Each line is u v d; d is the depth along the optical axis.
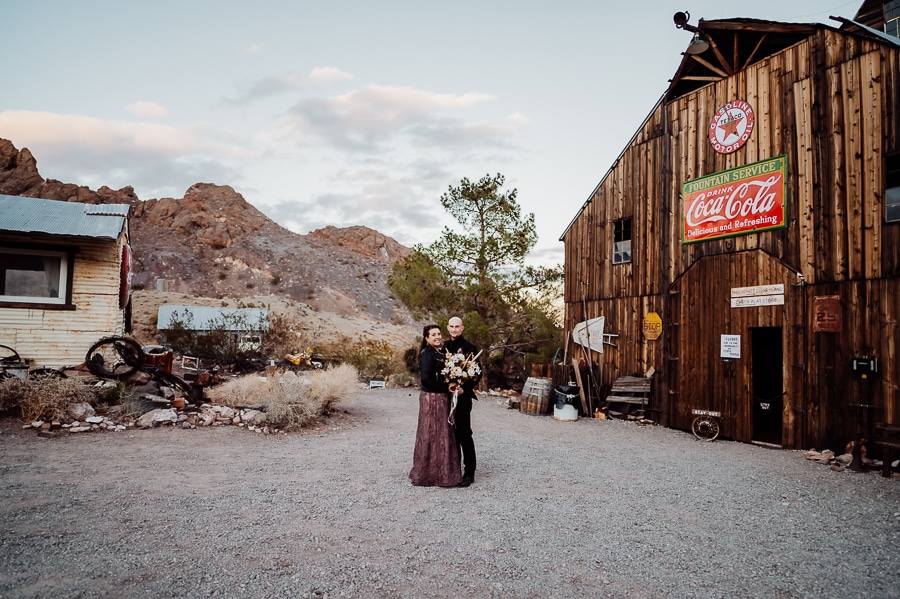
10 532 3.86
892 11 11.83
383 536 4.19
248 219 116.19
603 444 9.12
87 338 11.09
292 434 8.69
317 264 97.62
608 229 13.64
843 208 8.99
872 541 4.54
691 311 11.38
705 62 11.42
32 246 10.77
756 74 10.50
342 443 8.16
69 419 7.80
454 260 18.28
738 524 4.89
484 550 3.99
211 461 6.49
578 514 4.98
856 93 8.95
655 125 12.55
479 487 5.83
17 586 3.06
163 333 24.03
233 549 3.78
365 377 21.36
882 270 8.41
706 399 10.88
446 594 3.25
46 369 9.12
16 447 6.54
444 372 5.74
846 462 7.93
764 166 10.22
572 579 3.55
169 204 113.25
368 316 84.75
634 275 12.78
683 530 4.65
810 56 9.65
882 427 7.29
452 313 18.03
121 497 4.84
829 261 9.11
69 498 4.71
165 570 3.38
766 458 8.40
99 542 3.77
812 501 5.80
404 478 6.09
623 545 4.22
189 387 9.66
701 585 3.53
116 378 9.48
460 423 5.90
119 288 11.72
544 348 17.03
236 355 23.67
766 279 10.02
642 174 12.80
